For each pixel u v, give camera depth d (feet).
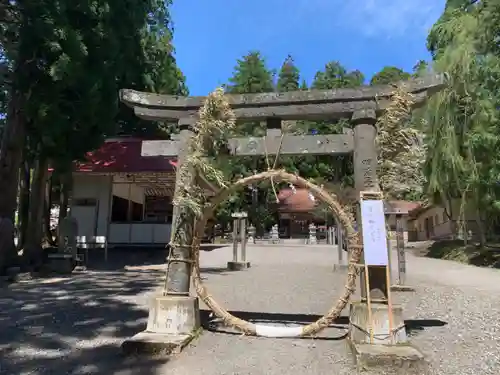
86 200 61.26
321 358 16.22
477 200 54.54
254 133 53.62
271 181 19.45
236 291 31.42
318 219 131.85
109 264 49.70
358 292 29.96
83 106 40.06
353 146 19.21
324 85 129.59
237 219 51.11
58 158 44.75
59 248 44.11
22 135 41.70
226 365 15.44
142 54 55.26
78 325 21.01
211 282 36.01
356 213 18.52
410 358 14.67
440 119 55.67
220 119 19.19
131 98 20.98
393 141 17.95
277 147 19.97
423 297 29.27
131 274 40.86
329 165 108.58
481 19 53.01
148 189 71.82
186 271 19.26
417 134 18.19
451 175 56.59
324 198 18.86
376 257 16.51
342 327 20.99
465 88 52.95
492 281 37.99
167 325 18.10
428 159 57.00
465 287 33.94
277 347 17.61
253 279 37.99
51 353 16.69
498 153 50.57
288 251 71.56
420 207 99.30
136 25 47.32
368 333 16.20
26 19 36.17
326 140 19.62
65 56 35.50
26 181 57.06
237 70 122.31
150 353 16.44
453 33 56.18
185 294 19.13
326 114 19.49
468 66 52.08
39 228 47.50
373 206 17.03
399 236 33.30
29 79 37.42
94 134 45.16
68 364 15.43
